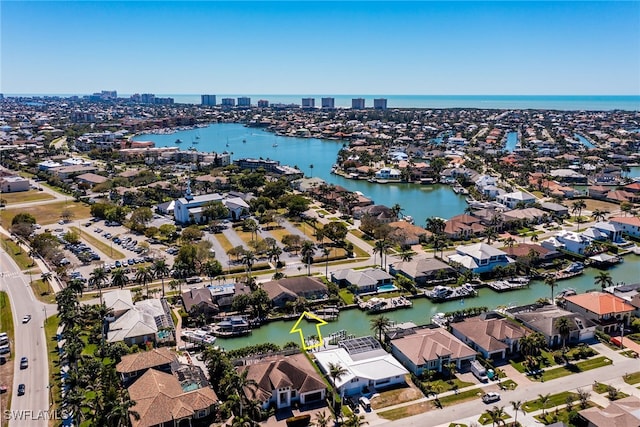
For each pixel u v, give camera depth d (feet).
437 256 588.91
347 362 346.74
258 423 288.10
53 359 353.72
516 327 384.47
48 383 324.39
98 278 454.81
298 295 460.55
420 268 518.78
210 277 512.22
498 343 365.81
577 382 332.60
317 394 316.40
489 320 393.50
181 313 433.89
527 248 574.15
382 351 365.20
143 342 381.60
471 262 533.55
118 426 258.37
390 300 468.34
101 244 627.05
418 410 304.71
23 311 431.02
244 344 395.34
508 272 521.65
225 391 295.89
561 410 299.99
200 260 541.34
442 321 420.77
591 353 368.89
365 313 450.30
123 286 485.56
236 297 433.07
